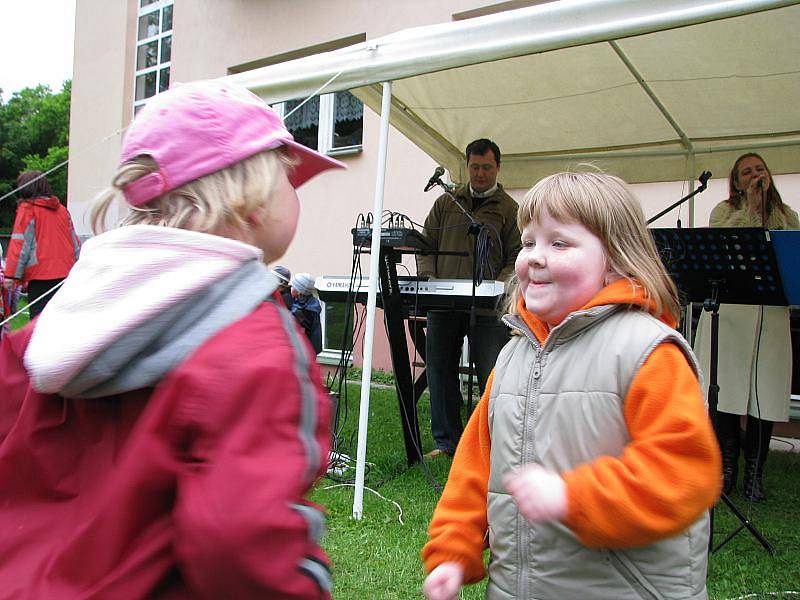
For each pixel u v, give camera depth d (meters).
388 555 2.67
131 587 0.73
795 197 5.30
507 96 4.75
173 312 0.79
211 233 0.90
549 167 6.00
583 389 1.21
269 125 0.98
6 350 0.96
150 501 0.75
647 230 1.36
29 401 0.87
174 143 0.89
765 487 3.96
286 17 8.80
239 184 0.91
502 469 1.28
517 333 1.42
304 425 0.79
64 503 0.82
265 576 0.70
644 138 5.49
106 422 0.83
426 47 2.96
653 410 1.12
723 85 4.39
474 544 1.35
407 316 4.05
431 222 4.63
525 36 2.71
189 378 0.75
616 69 4.25
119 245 0.84
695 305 4.20
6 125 31.75
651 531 1.03
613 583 1.15
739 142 5.41
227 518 0.68
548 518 1.06
